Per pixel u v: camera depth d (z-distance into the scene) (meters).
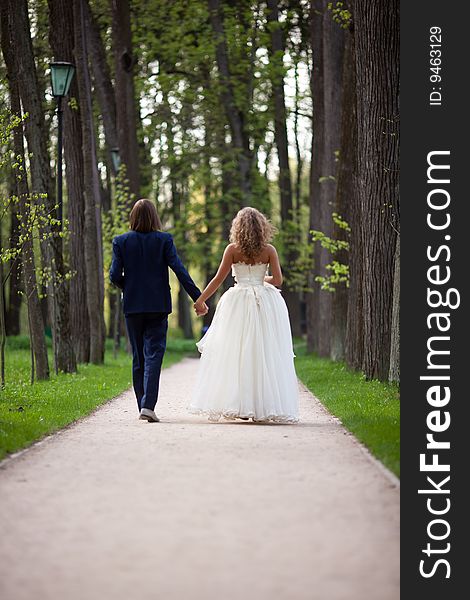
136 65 37.09
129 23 30.58
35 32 27.30
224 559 5.16
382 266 16.88
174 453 8.70
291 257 41.44
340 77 26.20
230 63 37.44
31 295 18.25
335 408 13.08
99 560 5.16
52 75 20.33
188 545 5.44
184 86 38.88
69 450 8.98
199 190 42.19
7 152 16.62
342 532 5.72
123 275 11.96
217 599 4.50
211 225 42.16
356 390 15.34
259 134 38.91
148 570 4.97
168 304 11.91
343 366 22.19
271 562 5.09
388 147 16.58
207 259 41.94
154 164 40.72
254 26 36.38
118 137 31.03
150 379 11.77
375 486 7.11
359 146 17.03
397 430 9.83
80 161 25.11
